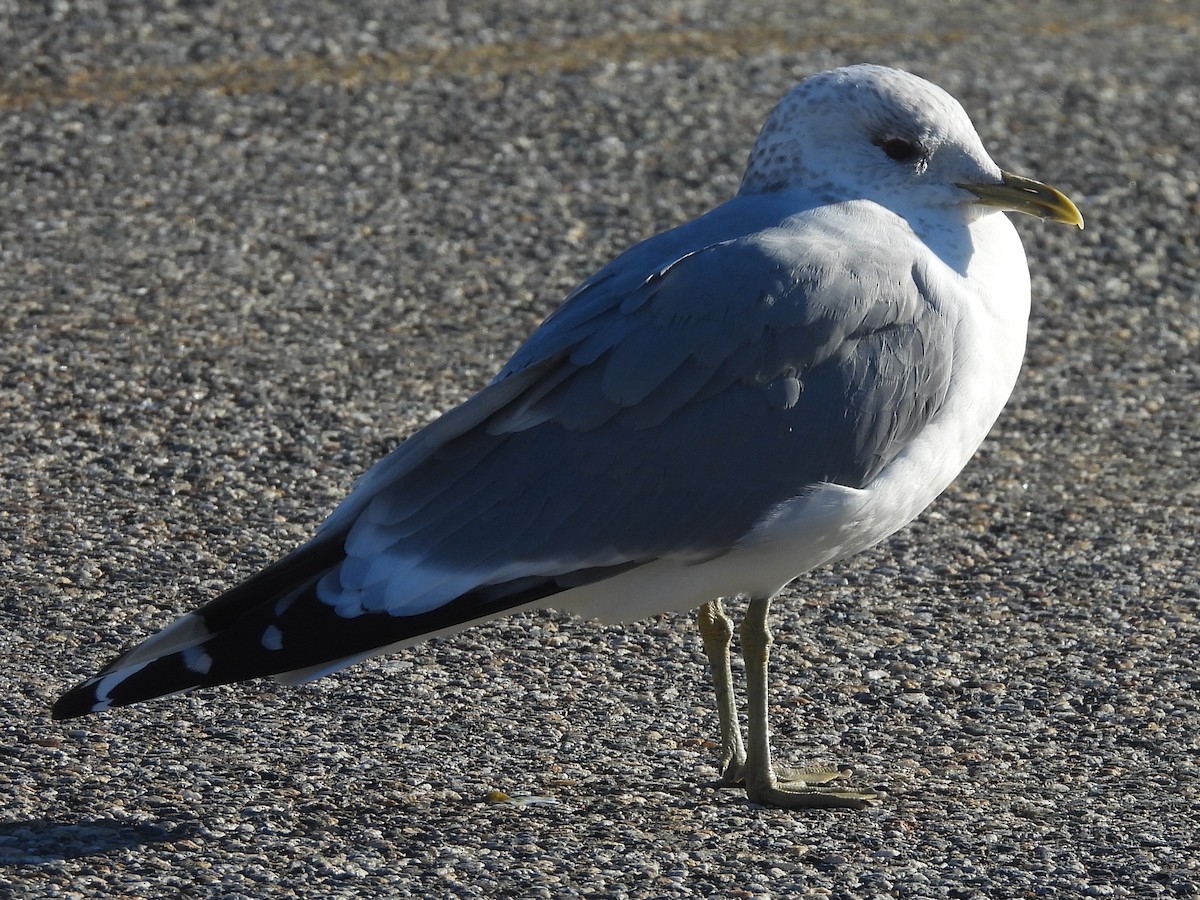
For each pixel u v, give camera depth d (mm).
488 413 8711
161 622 10859
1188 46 23031
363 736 9633
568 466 8641
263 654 8164
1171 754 9602
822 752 9664
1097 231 17812
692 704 10250
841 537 8977
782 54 21984
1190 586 11789
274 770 9156
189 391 14133
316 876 8031
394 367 14789
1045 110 20500
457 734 9719
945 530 12570
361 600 8359
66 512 12227
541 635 10961
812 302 8750
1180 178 18953
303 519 12367
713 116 20094
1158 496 13148
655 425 8641
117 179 18062
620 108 20156
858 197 9469
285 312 15680
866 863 8266
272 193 18000
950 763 9539
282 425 13695
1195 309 16547
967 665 10727
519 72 21062
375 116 19703
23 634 10594
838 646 10945
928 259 9203
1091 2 25125
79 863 8070
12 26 21109
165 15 21781
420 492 8586
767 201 9523
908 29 23359
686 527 8664
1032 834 8602
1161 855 8352
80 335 14961
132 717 9688
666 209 18062
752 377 8688
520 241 17328
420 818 8672
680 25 23031
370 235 17266
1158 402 14781
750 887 8000
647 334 8688
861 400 8797
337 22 22109
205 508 12422
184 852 8227
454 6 22969
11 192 17688
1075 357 15578
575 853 8320
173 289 15961
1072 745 9742
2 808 8602
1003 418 14430
